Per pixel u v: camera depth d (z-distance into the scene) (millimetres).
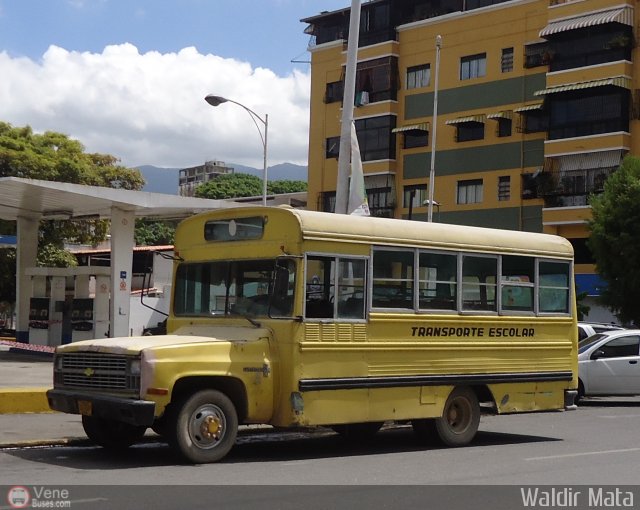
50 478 8969
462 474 9797
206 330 11109
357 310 11023
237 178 95312
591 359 19203
